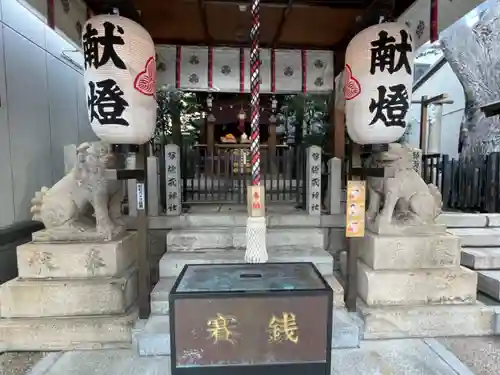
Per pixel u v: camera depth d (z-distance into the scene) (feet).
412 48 8.24
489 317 9.23
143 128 8.07
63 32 9.08
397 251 9.73
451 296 9.61
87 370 7.67
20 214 12.09
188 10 10.71
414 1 9.82
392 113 8.26
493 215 14.53
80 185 9.82
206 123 37.19
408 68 8.20
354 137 9.05
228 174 17.13
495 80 19.61
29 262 9.30
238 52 14.20
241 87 14.30
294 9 10.60
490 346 8.69
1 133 11.09
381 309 9.26
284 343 5.82
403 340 8.94
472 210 17.19
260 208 7.63
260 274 6.89
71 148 13.05
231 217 13.21
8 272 10.87
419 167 14.01
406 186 10.32
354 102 8.65
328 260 10.75
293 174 18.40
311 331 5.85
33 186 12.99
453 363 7.81
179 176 13.43
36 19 13.25
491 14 19.03
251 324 5.76
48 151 14.16
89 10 10.44
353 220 9.18
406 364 7.79
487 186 16.21
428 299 9.55
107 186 9.99
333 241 13.41
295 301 5.79
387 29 8.09
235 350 5.77
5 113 11.30
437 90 29.37
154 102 8.41
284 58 14.42
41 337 8.65
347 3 10.25
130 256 10.53
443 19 9.12
